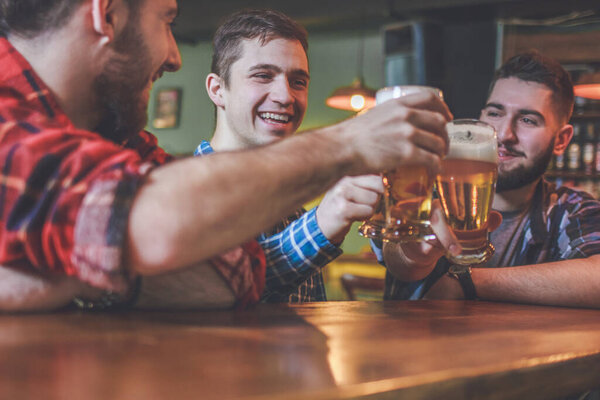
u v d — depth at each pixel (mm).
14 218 654
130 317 766
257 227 668
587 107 5129
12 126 683
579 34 5121
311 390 436
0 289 724
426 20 5934
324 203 1258
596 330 879
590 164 5184
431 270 1401
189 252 630
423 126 773
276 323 775
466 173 869
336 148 717
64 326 667
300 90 1747
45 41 802
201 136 8062
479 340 713
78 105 849
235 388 435
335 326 771
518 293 1353
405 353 603
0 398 386
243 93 1672
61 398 391
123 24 833
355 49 7301
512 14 5551
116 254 615
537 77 1761
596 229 1671
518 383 577
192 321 757
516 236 1777
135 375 461
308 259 1269
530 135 1742
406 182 818
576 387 664
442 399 504
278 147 700
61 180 644
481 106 5855
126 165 655
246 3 6664
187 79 8172
